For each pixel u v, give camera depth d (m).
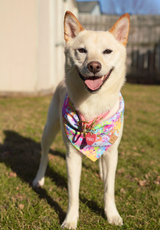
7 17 7.26
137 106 6.92
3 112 5.73
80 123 2.03
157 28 12.96
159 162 3.31
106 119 2.05
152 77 12.65
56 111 2.63
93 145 2.04
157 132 4.61
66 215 2.09
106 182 2.14
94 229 2.01
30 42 7.37
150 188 2.66
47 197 2.50
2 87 7.72
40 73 7.89
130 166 3.18
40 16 7.53
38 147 3.82
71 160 2.06
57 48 9.46
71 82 2.03
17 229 2.01
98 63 1.80
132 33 13.27
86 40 1.98
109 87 1.97
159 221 2.10
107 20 14.41
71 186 2.04
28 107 6.33
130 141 4.08
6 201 2.39
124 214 2.21
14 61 7.54
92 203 2.41
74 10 12.77
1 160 3.27
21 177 2.87
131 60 13.27
